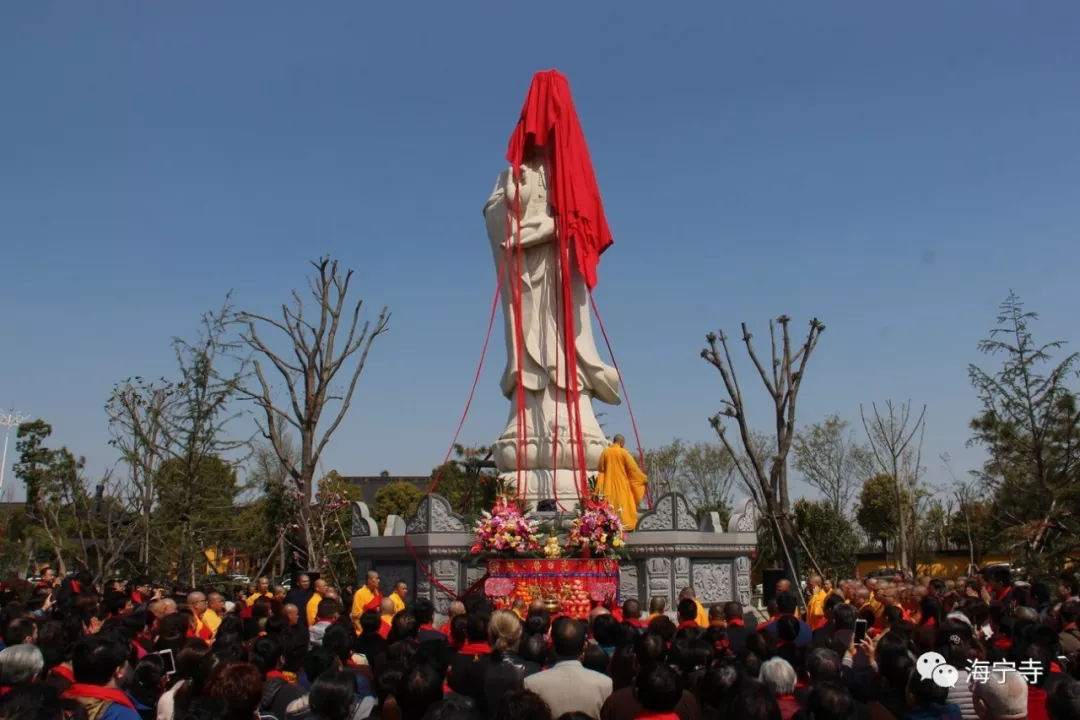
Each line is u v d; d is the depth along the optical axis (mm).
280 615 11570
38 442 36969
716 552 24031
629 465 24328
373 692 9328
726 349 33781
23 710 6797
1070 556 33969
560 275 27781
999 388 38438
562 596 20812
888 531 60594
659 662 7641
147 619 13414
